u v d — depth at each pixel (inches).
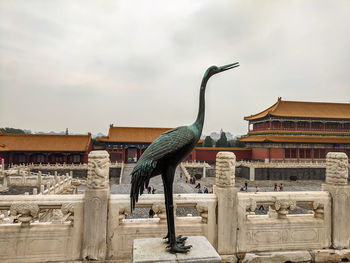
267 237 255.4
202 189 1592.0
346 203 267.9
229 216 248.5
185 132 187.0
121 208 237.6
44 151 2176.4
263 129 2498.8
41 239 225.6
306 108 2490.2
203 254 165.5
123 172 2062.0
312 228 263.4
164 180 184.2
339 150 2345.0
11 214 222.7
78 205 230.7
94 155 230.7
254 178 2064.5
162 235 241.9
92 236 226.5
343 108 2554.1
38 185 1097.4
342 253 260.7
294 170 2105.1
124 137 2442.2
